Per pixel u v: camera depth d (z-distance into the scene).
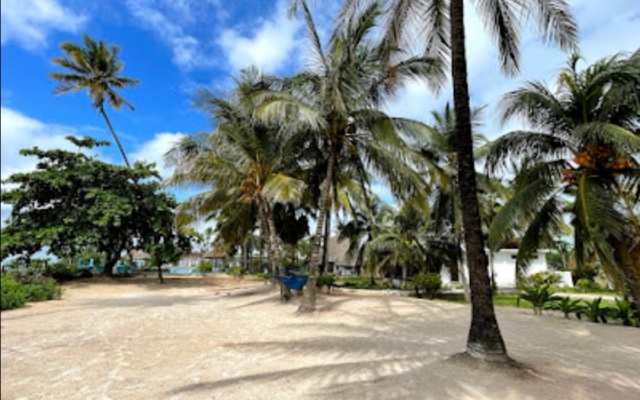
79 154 25.86
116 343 8.74
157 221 26.55
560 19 8.20
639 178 9.81
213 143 14.77
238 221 19.58
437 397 4.90
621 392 5.02
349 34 11.23
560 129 10.55
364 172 15.91
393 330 9.75
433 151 18.69
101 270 36.34
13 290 15.86
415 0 8.26
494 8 8.49
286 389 5.41
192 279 32.50
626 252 10.10
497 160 11.21
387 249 24.97
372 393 5.09
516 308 15.23
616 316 10.95
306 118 10.76
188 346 8.28
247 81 13.97
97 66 29.72
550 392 4.98
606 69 9.56
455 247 24.25
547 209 10.95
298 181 13.22
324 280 19.33
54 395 5.54
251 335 9.32
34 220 24.52
